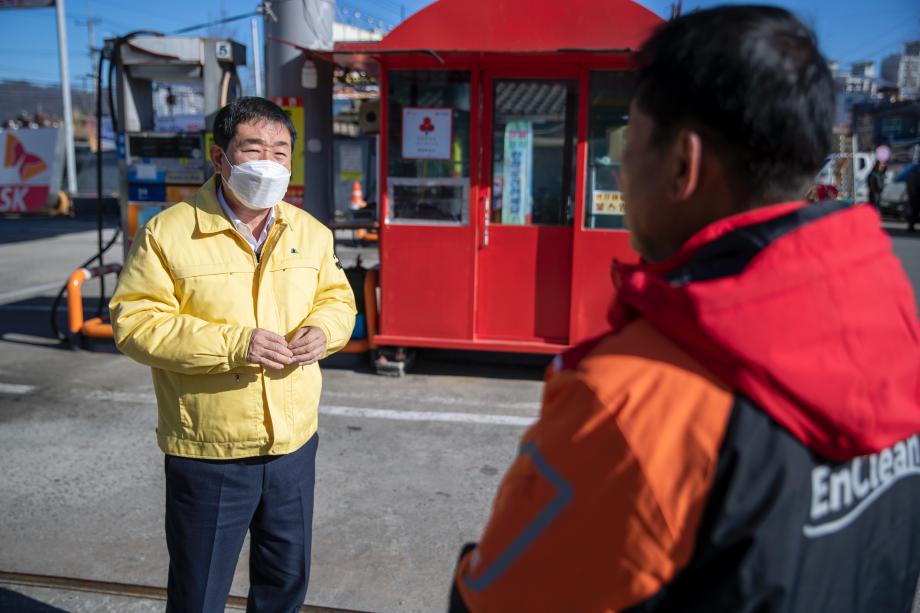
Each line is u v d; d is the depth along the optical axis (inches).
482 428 181.8
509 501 34.5
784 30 33.5
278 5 237.6
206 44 249.1
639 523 30.6
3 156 812.0
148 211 255.8
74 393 205.6
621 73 202.7
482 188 211.8
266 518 86.9
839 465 33.1
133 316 80.4
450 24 192.1
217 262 83.2
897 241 603.8
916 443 38.8
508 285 217.5
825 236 32.5
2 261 463.5
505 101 208.4
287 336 86.5
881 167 641.6
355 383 214.8
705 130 33.8
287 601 90.4
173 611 84.6
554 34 189.2
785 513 30.3
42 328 280.1
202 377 80.7
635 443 30.8
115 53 249.8
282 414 83.7
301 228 91.4
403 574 118.7
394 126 210.1
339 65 253.4
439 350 234.2
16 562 120.9
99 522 134.5
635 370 32.2
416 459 163.3
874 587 36.3
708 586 30.8
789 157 33.2
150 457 163.5
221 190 87.7
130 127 258.8
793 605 31.3
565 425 32.9
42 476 153.2
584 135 205.3
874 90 1279.5
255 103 84.3
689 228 36.0
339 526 133.6
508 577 33.3
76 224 713.0
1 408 193.0
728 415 30.6
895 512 37.0
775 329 30.3
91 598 111.7
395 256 215.5
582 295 211.6
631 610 31.4
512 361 231.1
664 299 32.2
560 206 213.3
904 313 34.8
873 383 31.6
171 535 84.2
